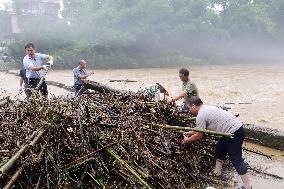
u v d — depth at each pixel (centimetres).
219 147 618
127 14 4825
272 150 842
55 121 550
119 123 595
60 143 544
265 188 610
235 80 2647
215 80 2652
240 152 574
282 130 952
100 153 554
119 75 3144
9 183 457
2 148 519
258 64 5369
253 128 904
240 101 1552
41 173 510
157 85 832
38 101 625
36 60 947
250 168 697
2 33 5291
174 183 574
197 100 582
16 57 3894
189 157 632
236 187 602
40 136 523
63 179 515
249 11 5866
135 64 4478
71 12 5159
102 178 541
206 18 5819
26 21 4534
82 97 690
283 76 3039
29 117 584
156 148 597
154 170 558
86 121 570
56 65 3922
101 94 741
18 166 492
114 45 4538
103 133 564
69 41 4397
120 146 556
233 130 562
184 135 609
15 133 543
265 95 1759
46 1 5266
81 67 1082
